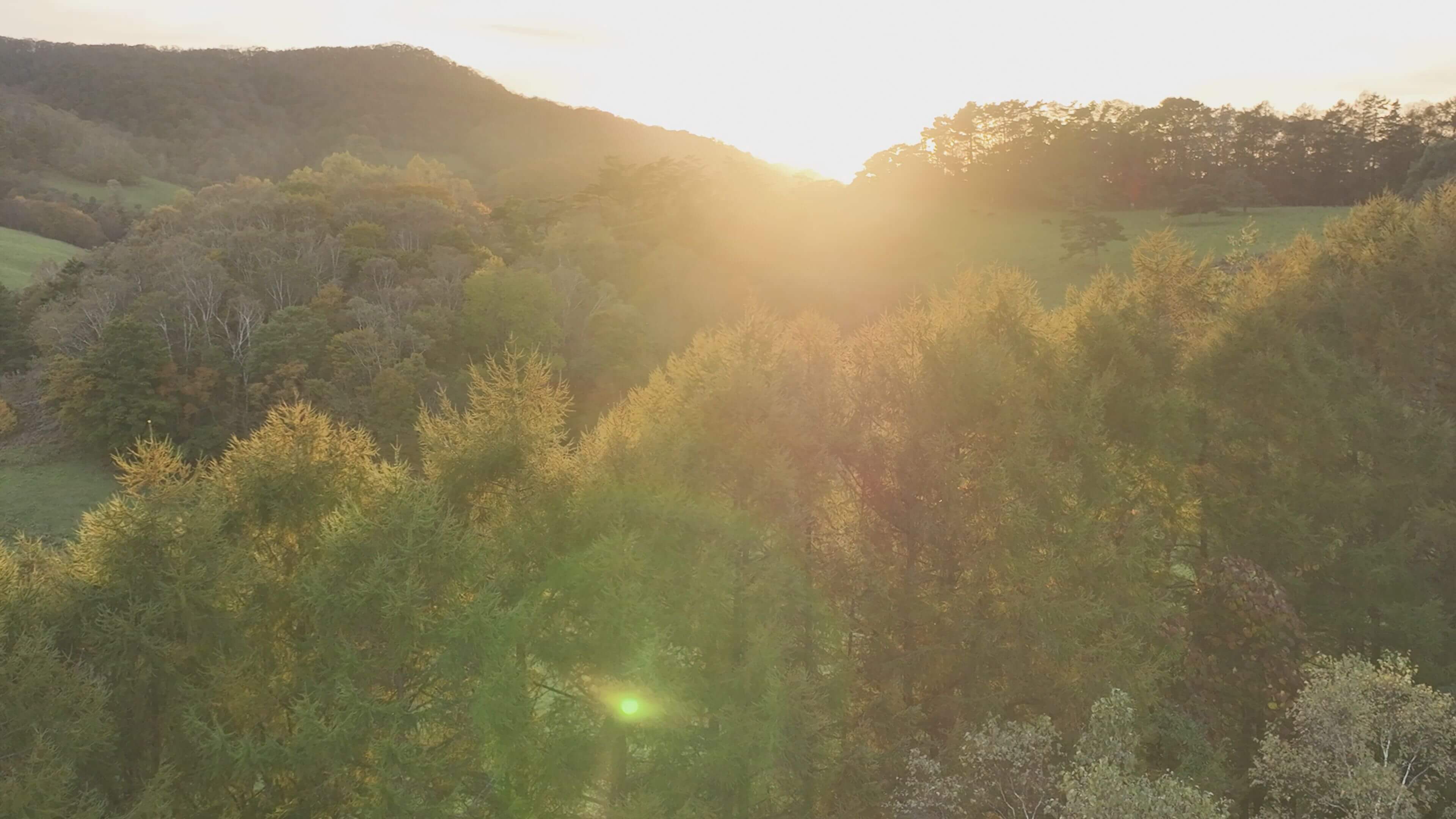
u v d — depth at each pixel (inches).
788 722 691.4
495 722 597.0
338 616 620.4
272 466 731.4
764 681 683.4
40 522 2073.1
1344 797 542.0
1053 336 963.3
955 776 644.1
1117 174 5516.7
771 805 768.3
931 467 793.6
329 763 599.2
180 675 632.4
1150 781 634.2
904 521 817.5
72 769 530.0
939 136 6048.2
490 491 761.0
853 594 790.5
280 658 711.1
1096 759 566.9
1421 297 1112.8
